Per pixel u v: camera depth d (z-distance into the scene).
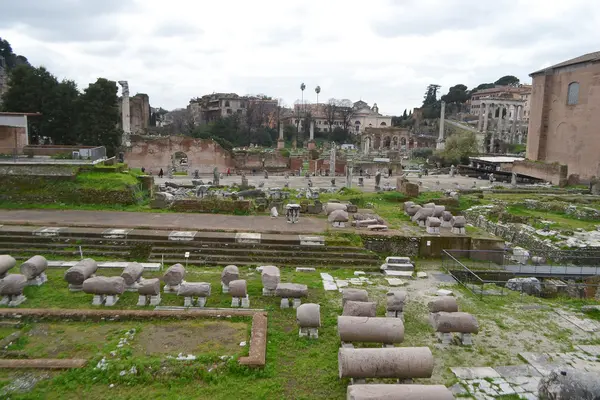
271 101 136.25
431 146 118.69
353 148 112.44
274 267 19.17
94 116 57.84
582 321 17.78
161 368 12.43
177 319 15.43
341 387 12.35
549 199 42.75
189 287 16.98
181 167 68.56
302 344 14.52
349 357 11.95
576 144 55.16
